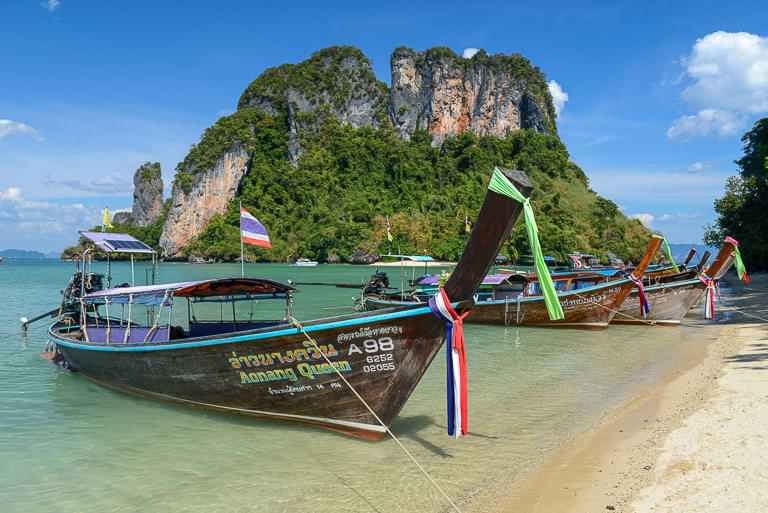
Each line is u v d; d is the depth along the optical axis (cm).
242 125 14688
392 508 648
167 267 10012
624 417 957
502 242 704
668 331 2048
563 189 13912
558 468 738
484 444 855
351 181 14012
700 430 821
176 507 677
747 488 602
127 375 1134
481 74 16638
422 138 15775
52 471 798
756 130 4659
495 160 14550
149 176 17750
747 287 3572
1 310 2922
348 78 17138
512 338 1903
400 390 831
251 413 979
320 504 668
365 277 6600
